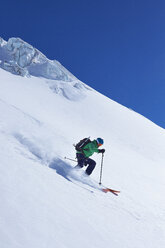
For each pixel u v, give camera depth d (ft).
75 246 9.56
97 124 122.93
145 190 30.96
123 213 17.89
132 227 15.60
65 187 16.43
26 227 9.04
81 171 24.53
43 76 164.55
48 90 146.72
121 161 54.80
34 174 15.30
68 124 93.09
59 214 11.59
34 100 114.73
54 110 114.62
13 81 133.80
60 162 23.04
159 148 117.08
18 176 13.52
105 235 12.12
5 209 9.48
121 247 11.70
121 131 125.39
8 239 7.80
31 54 168.55
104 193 21.42
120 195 23.54
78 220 12.12
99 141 24.90
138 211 20.34
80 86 168.86
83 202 15.39
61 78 169.48
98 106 152.46
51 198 12.93
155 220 19.61
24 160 17.33
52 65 169.07
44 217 10.50
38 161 19.49
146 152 102.83
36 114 69.46
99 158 46.52
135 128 139.03
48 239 9.02
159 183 41.78
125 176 36.19
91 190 20.20
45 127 44.50
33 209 10.66
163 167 79.87
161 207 24.70
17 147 19.88
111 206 18.24
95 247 10.32
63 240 9.52
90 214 13.92
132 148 101.91
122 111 164.76
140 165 61.77
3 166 13.92
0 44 172.14
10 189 11.41
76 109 134.41
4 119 29.50
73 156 29.66
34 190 12.76
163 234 16.79
